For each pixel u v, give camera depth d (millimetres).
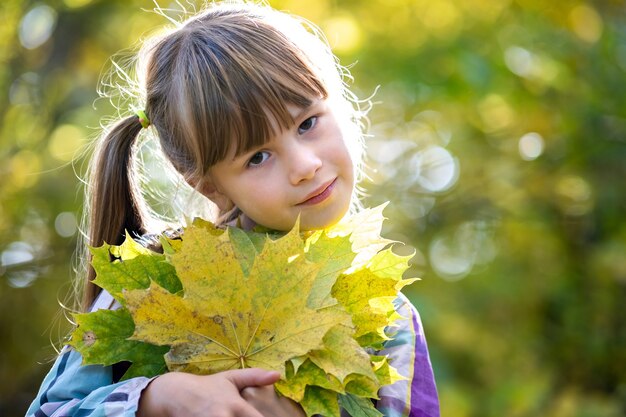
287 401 1296
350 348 1278
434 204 4500
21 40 4359
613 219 4383
